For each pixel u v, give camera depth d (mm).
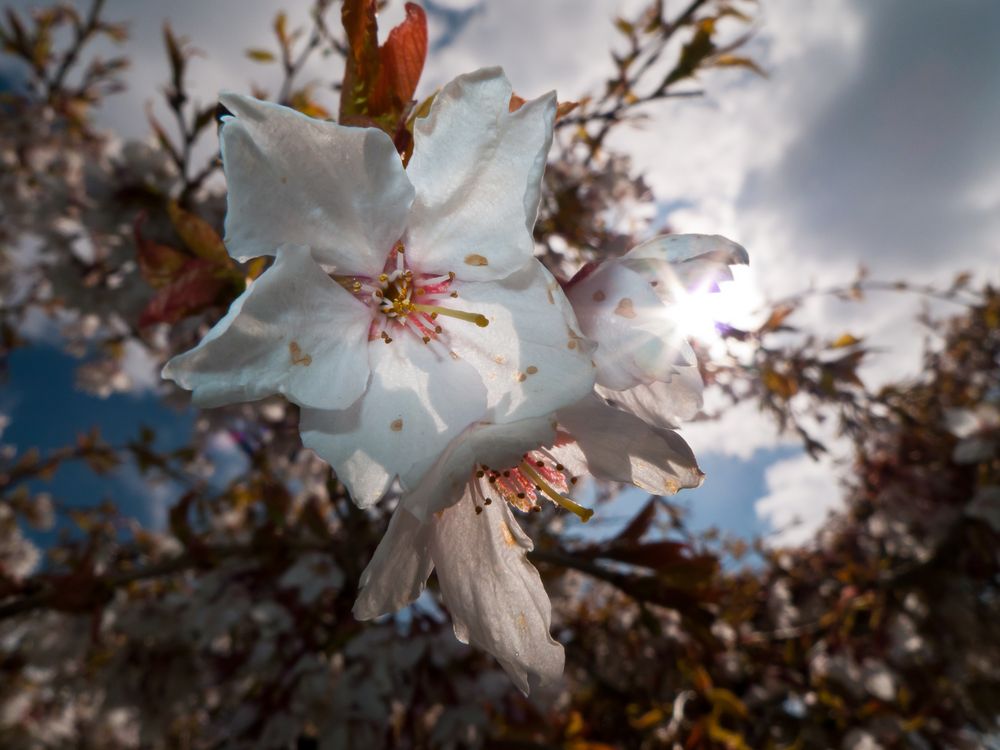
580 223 180
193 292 86
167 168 178
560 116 77
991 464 299
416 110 71
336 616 177
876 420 205
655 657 264
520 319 68
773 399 183
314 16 179
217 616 173
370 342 69
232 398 59
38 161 278
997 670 298
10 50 268
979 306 242
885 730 257
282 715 166
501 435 63
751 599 305
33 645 195
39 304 296
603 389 78
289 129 60
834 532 362
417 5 70
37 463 279
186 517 151
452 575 71
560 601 256
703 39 151
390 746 173
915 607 298
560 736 201
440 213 68
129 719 211
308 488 253
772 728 269
